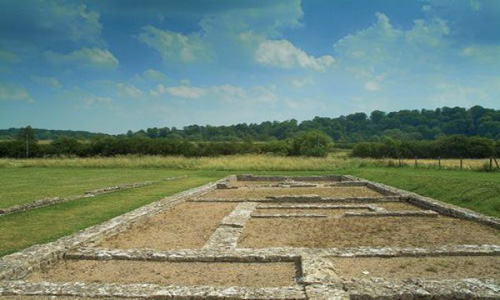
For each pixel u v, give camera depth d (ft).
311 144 156.87
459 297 16.61
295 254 23.32
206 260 23.38
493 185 44.88
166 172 96.58
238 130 321.52
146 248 27.07
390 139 155.74
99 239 28.50
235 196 56.70
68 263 23.29
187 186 66.49
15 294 17.49
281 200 50.62
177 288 17.85
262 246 27.78
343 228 33.45
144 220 36.96
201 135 303.89
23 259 21.79
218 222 36.78
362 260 23.06
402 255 23.73
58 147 159.84
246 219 36.32
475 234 30.63
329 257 23.48
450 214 38.34
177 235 31.50
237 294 17.01
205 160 117.29
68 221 35.37
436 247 24.63
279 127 318.24
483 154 139.54
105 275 21.22
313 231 32.35
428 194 52.47
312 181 83.30
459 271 21.20
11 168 106.11
